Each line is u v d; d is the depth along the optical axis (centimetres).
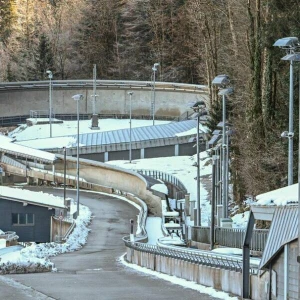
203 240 7044
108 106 18538
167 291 3488
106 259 6656
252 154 7481
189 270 4106
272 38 6931
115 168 13012
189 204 10006
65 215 10625
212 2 11950
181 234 8669
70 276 4419
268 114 7319
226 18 11431
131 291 3488
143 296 3272
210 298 3189
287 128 6862
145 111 18350
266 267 2902
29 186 13812
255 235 4856
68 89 18538
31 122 17450
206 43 11912
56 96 18525
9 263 4866
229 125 8950
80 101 18562
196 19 12231
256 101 7712
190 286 3744
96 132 15912
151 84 18338
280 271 2834
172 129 15588
